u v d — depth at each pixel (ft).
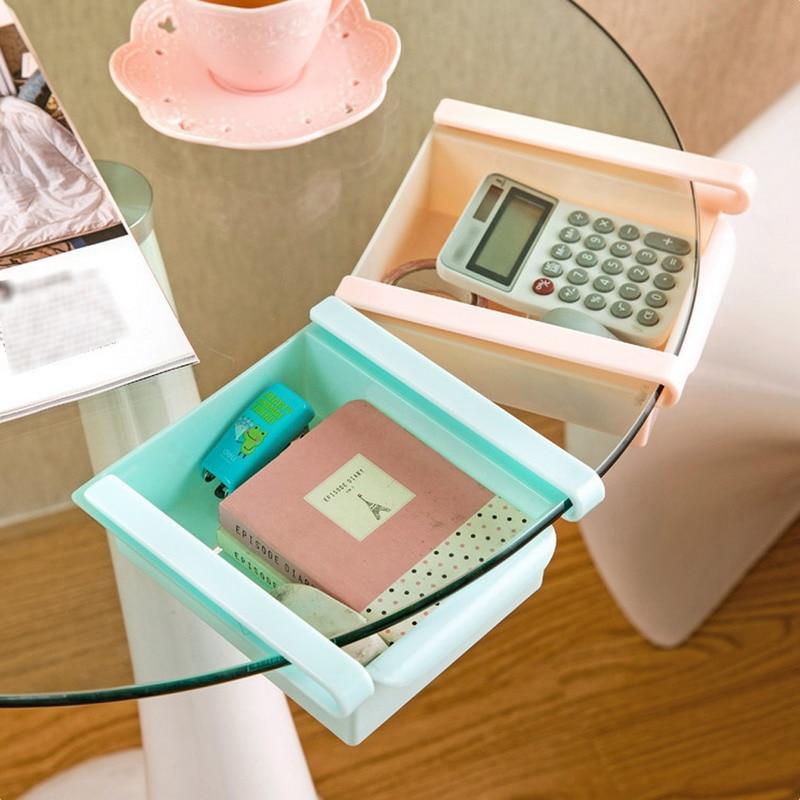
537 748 3.98
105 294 2.34
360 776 3.90
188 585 2.04
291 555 2.07
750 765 3.96
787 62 5.54
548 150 2.67
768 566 4.41
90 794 3.84
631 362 2.30
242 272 2.54
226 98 2.63
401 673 2.04
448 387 2.23
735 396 3.78
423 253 2.56
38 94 2.61
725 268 2.65
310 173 2.72
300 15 2.43
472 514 2.14
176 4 2.44
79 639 2.14
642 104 2.83
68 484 2.26
